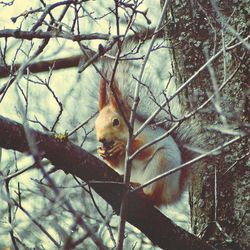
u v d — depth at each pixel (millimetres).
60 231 8172
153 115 8469
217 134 11516
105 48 8234
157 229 10281
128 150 8484
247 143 11734
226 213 11766
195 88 11969
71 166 9562
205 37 12102
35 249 9938
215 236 11711
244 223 11664
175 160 11266
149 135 11273
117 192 9820
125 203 8477
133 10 8656
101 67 11508
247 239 11609
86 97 12062
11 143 9227
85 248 9141
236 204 11727
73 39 8141
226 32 11961
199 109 8547
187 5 12180
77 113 13383
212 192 11820
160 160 11242
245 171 11727
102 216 9078
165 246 10422
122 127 11219
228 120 10547
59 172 11961
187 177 11461
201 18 12117
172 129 8500
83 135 12023
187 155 11438
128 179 8484
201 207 11891
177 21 12227
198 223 11938
